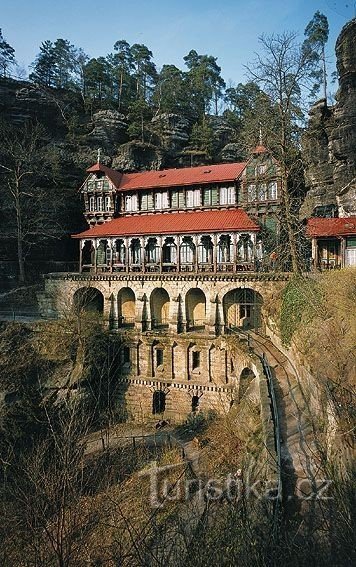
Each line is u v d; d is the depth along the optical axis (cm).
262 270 4162
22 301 5216
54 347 3984
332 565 802
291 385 2453
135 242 5212
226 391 3816
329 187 5022
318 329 2188
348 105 4716
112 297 4534
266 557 861
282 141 3462
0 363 3759
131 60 9156
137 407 4144
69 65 8625
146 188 5394
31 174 5978
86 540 1177
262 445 1906
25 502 1130
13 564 1071
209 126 7500
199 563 971
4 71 8331
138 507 1998
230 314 4388
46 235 5850
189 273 4225
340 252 4144
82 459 1457
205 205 5094
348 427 1334
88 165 6475
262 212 4519
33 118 6950
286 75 3347
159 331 4275
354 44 4609
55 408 3550
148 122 7475
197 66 9025
